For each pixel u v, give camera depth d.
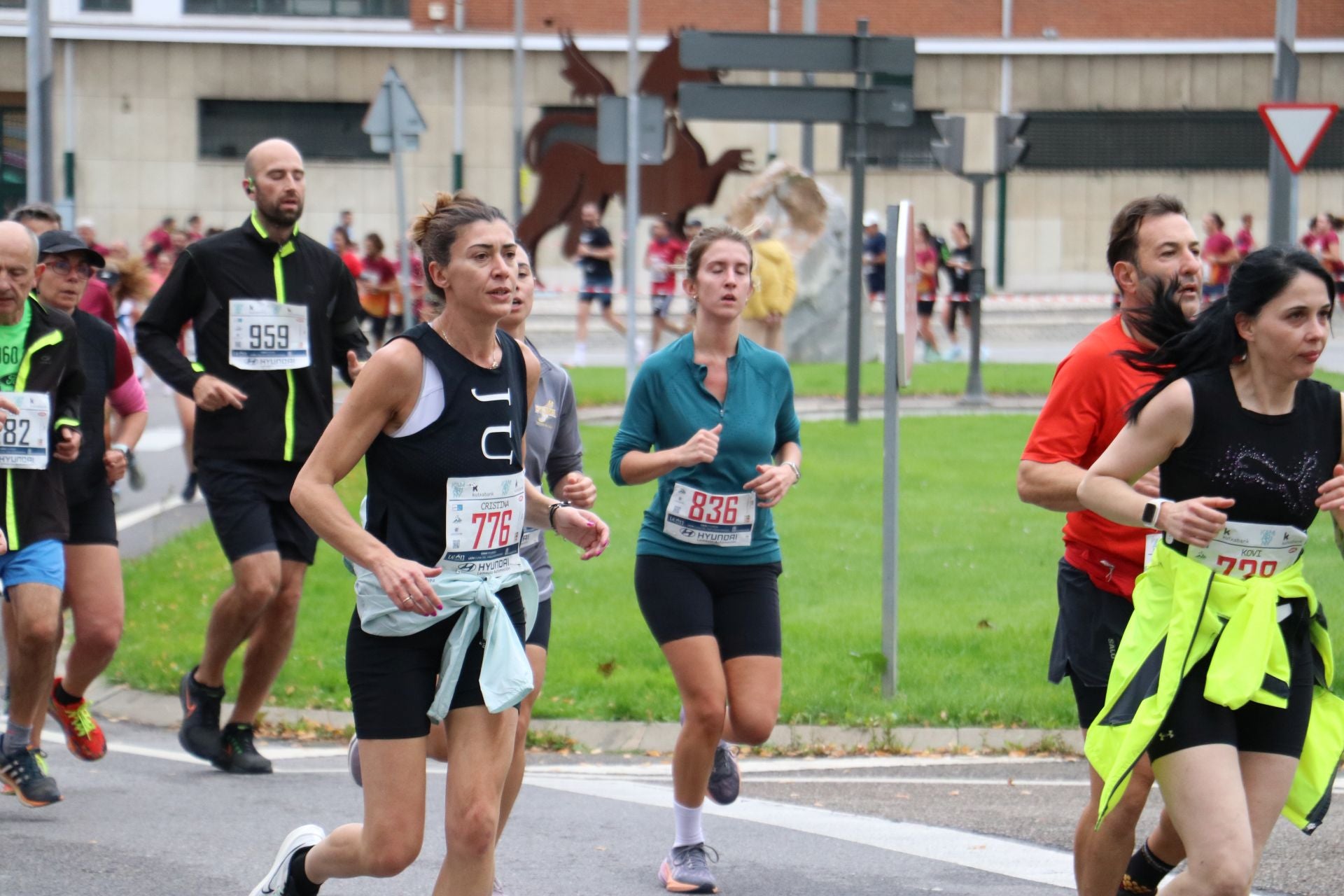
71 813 15.99
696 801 13.67
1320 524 31.48
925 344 68.06
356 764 13.52
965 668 21.72
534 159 77.06
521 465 10.78
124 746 19.48
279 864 11.14
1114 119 102.00
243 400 17.59
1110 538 11.73
